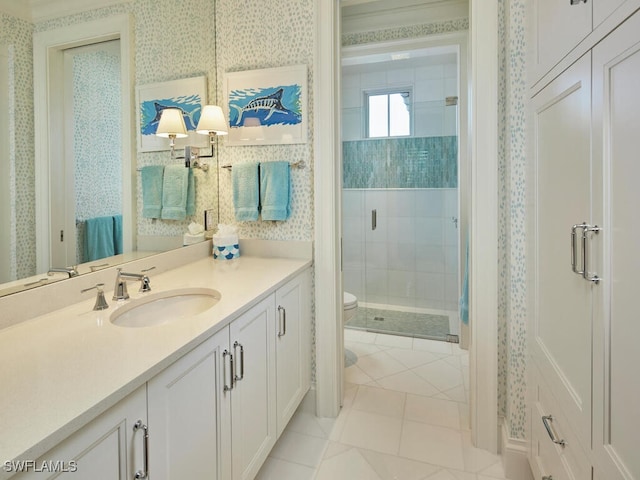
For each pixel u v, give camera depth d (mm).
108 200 1524
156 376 881
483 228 1674
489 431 1727
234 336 1243
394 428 1910
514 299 1573
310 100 1970
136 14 1647
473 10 1636
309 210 2008
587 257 919
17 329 1061
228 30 2119
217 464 1158
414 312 3744
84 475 698
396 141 3713
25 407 677
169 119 1843
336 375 2002
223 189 2184
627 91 736
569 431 1064
